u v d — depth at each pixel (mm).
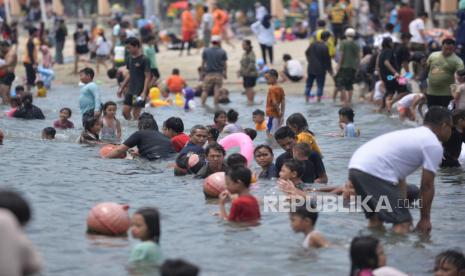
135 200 21344
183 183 23500
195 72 60844
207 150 24078
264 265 15945
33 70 53750
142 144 27328
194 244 17375
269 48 60250
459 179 24938
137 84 38031
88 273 15352
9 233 11078
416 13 71750
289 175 22031
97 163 26406
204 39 69812
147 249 16000
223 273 15500
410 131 18406
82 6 113062
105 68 66312
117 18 77562
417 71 50062
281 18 82125
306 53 46562
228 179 19594
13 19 95500
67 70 65688
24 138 31672
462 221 19797
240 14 95062
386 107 41750
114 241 17453
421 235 18359
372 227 18797
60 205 20609
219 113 32469
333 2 71250
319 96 46500
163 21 100625
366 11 68562
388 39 41094
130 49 37906
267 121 37500
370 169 18250
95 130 30688
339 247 17094
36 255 11531
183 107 44812
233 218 19109
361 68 47281
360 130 35281
